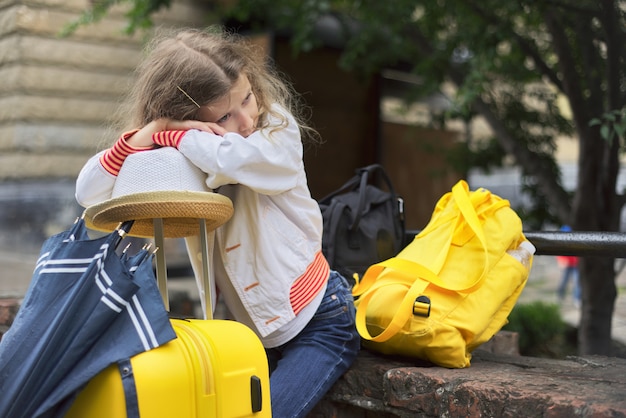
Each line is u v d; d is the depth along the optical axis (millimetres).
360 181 3051
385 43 7543
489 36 5434
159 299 1855
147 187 2102
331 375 2377
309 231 2377
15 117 7684
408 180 10031
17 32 7590
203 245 2100
